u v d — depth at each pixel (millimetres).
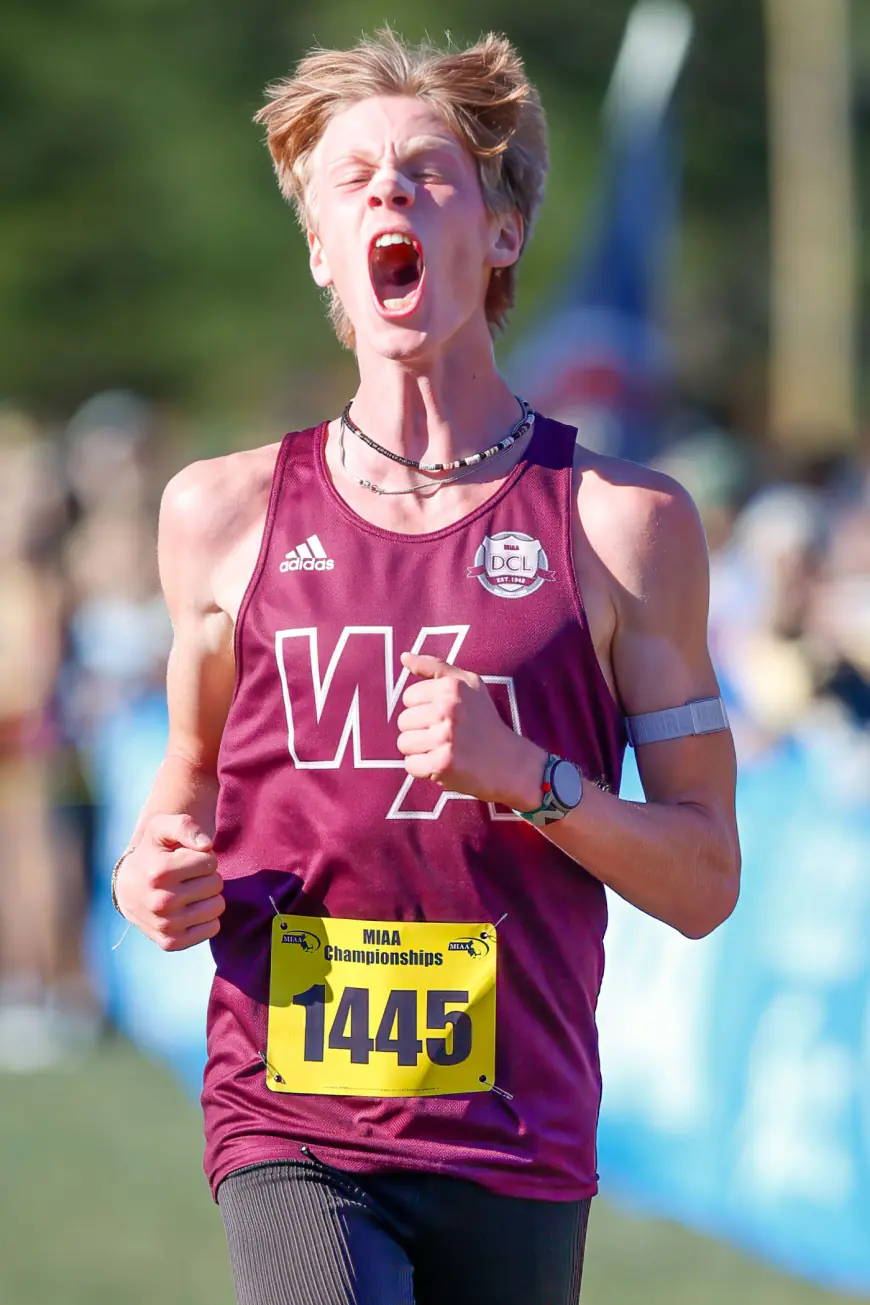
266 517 7824
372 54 7879
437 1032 7434
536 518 7570
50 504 23859
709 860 7625
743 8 89312
